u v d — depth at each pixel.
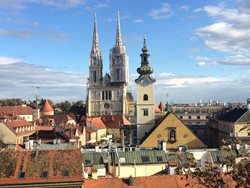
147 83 145.38
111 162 81.31
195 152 85.88
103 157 81.88
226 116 153.00
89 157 81.31
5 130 145.25
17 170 59.75
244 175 26.25
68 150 65.00
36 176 59.06
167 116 123.75
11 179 58.12
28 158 62.34
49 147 95.44
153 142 122.88
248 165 26.64
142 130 145.62
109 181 60.44
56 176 59.34
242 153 35.84
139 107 146.00
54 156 63.31
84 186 59.41
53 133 150.00
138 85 145.75
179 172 30.50
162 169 82.19
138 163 81.50
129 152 83.50
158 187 59.94
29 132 161.62
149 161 82.50
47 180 58.56
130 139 151.50
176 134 123.12
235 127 131.75
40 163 61.59
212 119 176.12
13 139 144.88
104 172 75.00
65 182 58.66
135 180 60.66
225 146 36.47
